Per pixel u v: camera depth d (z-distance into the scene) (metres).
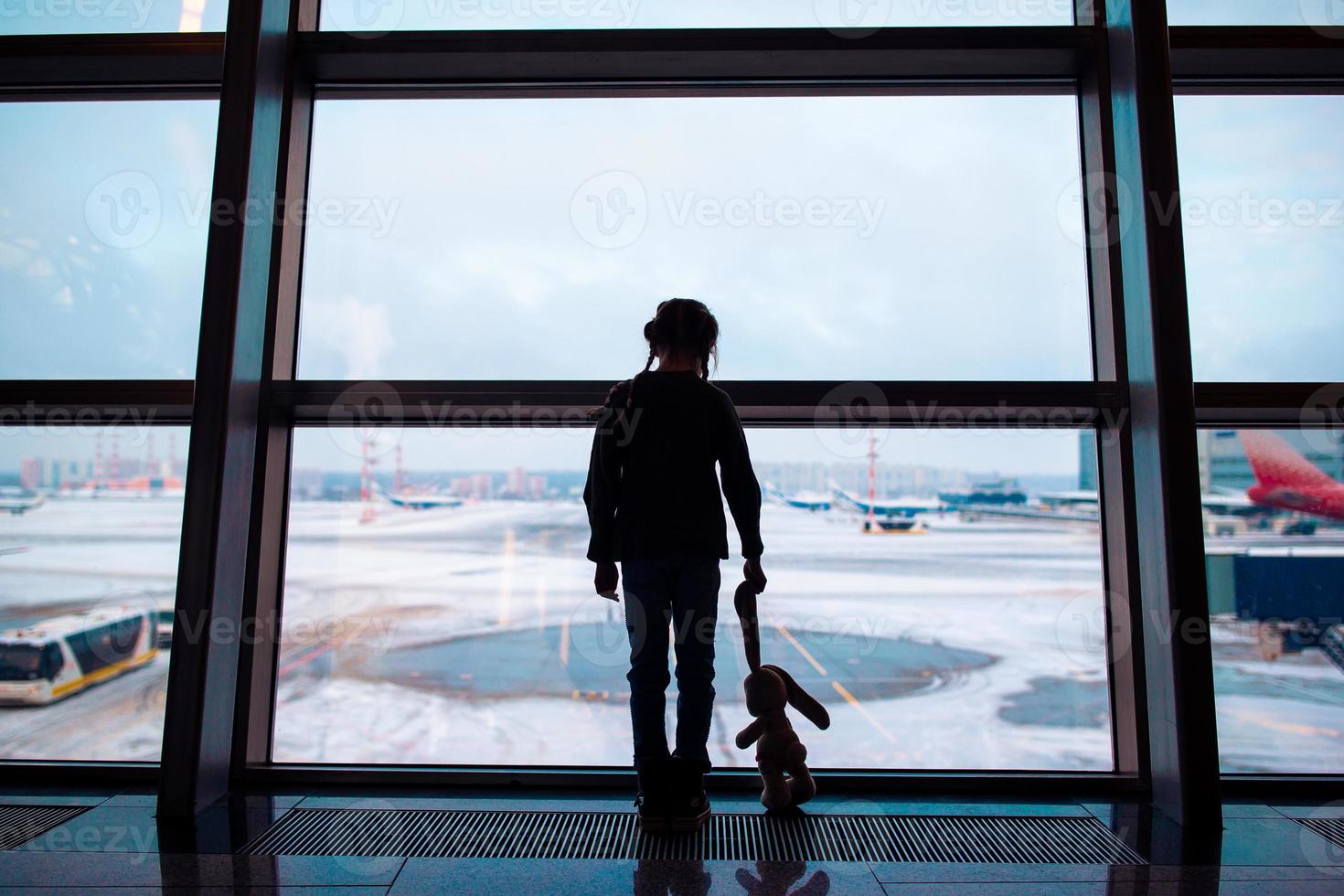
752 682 2.11
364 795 2.26
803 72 2.54
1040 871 1.76
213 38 2.48
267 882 1.68
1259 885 1.69
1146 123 2.22
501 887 1.67
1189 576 2.11
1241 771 2.37
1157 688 2.19
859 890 1.66
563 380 2.41
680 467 1.99
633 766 2.41
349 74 2.55
